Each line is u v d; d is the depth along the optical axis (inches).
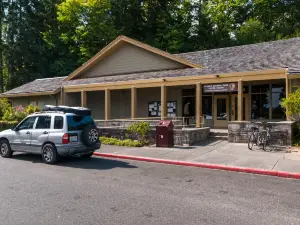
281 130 527.2
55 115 436.1
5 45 1653.5
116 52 952.3
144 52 895.1
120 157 474.3
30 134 449.7
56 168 392.2
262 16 1686.8
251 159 425.4
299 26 1551.4
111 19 1625.2
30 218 211.5
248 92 780.0
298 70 557.9
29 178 332.5
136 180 323.6
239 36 1598.2
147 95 904.9
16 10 1720.0
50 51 1792.6
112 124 786.8
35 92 997.8
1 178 332.8
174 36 1622.8
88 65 991.0
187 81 695.1
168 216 214.7
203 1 1841.8
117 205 238.8
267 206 237.1
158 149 529.0
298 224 200.7
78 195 266.4
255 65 653.9
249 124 570.3
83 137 432.1
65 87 925.2
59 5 1699.1
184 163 414.9
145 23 1686.8
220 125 818.2
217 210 227.5
